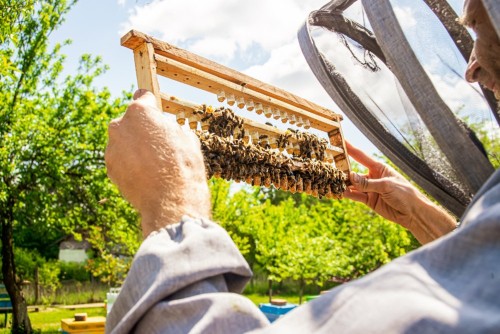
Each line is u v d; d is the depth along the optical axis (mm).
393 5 1426
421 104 1338
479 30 849
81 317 7797
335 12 1882
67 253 34250
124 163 819
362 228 17703
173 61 1773
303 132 2375
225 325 609
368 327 512
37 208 13375
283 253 20500
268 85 2189
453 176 1649
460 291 508
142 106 858
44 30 12930
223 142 1834
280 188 2193
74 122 13219
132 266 697
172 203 772
